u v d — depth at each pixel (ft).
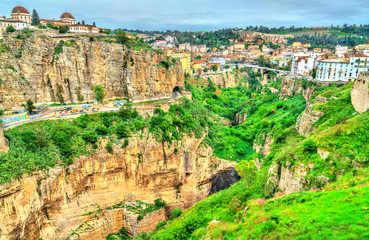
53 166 220.23
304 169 157.28
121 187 267.18
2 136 204.95
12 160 198.39
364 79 231.09
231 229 139.74
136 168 266.36
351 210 110.11
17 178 193.77
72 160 233.55
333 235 98.78
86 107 312.91
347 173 144.05
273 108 446.19
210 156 333.01
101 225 243.40
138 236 224.33
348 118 220.43
